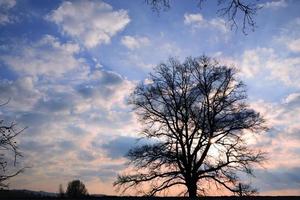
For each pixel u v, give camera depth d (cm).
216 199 1505
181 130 2869
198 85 2897
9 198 859
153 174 2866
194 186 2808
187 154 2859
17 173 828
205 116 2875
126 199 1488
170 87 2944
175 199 1555
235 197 1443
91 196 1423
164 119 2909
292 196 1318
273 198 1346
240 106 2922
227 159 2820
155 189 2842
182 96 2920
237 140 2847
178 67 2981
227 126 2838
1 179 813
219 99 2875
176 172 2848
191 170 2841
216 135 2861
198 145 2838
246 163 2797
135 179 2850
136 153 2838
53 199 1363
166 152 2827
